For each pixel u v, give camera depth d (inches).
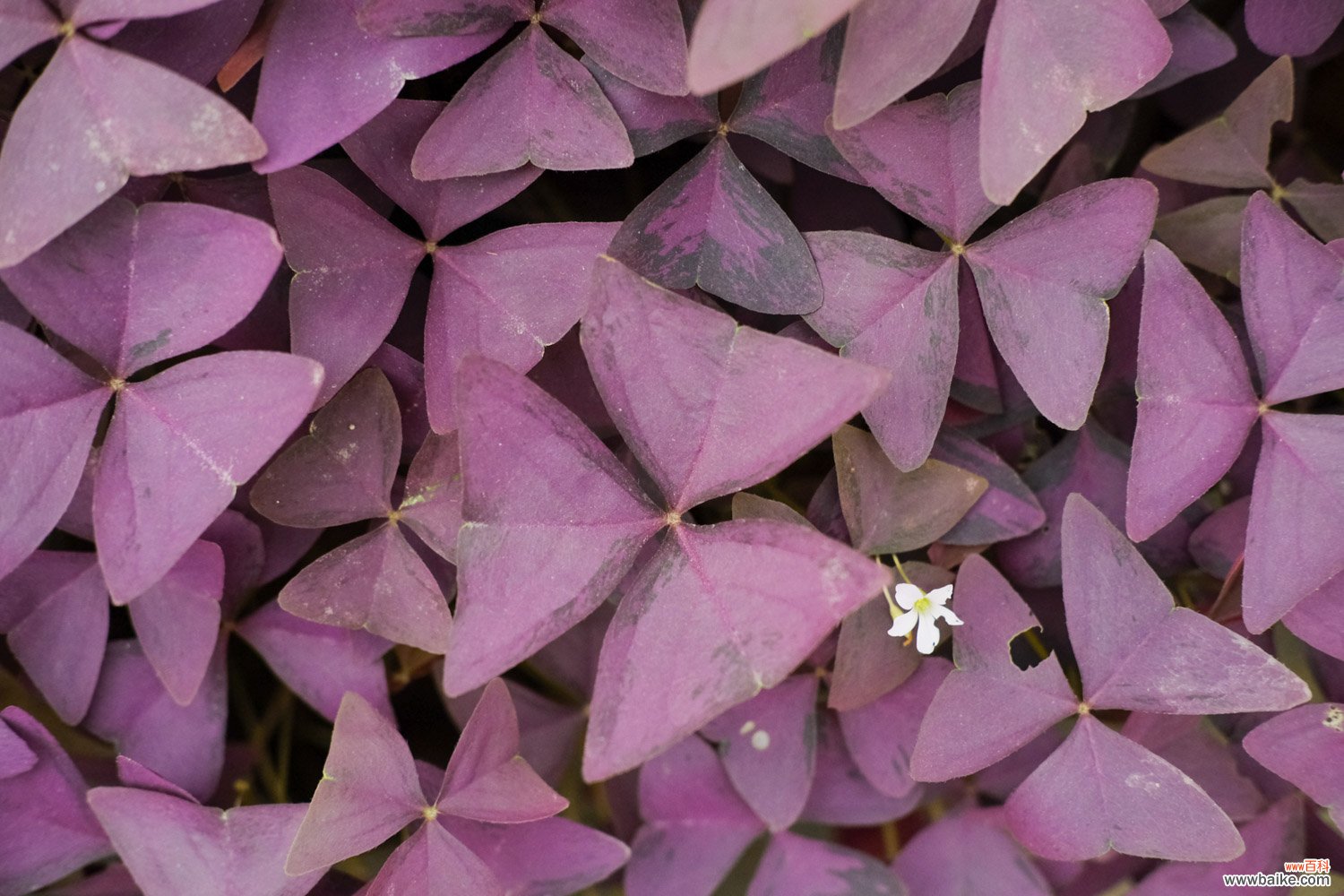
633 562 18.1
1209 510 19.3
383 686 19.4
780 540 17.0
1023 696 18.5
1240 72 19.6
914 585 18.7
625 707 17.0
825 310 18.0
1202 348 17.9
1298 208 19.0
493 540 17.1
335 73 17.1
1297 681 17.8
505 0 17.3
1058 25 16.9
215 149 16.5
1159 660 18.2
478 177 17.9
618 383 17.2
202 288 17.1
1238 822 19.6
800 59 17.8
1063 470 19.3
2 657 19.6
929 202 18.0
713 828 20.8
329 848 17.8
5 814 18.7
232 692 20.3
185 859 18.3
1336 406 20.0
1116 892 20.5
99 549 16.9
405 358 18.2
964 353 19.0
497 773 18.5
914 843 20.8
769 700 20.0
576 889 19.5
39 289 17.0
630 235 17.9
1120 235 17.8
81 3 16.7
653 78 17.4
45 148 16.6
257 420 16.9
